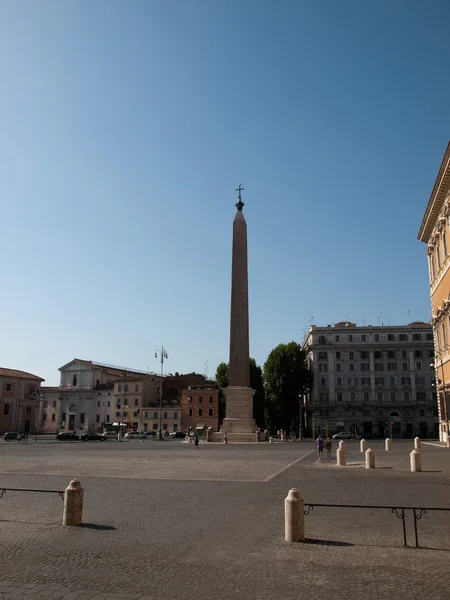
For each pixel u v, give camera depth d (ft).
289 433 298.15
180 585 23.21
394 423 301.43
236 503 44.86
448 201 115.65
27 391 310.86
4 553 28.48
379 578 24.09
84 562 26.73
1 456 108.17
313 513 40.16
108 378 358.84
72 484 36.58
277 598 21.58
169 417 322.34
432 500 45.52
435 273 137.18
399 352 310.45
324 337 319.88
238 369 168.35
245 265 169.68
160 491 52.37
